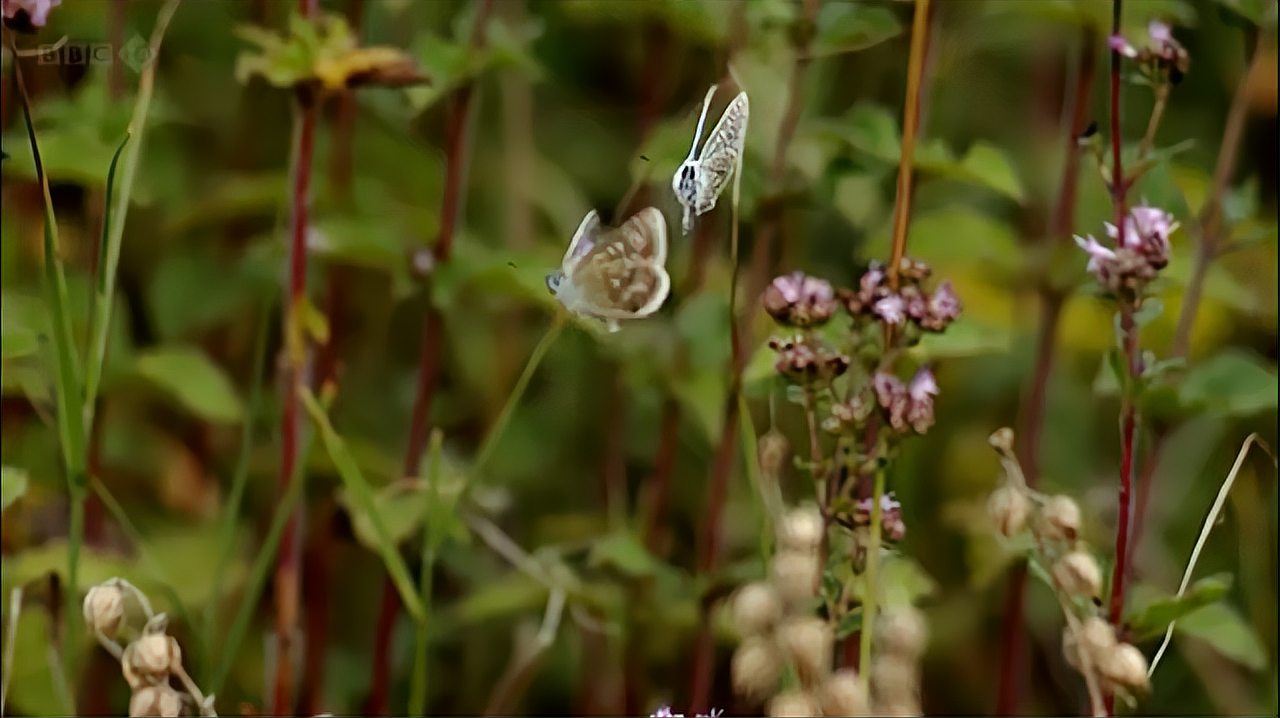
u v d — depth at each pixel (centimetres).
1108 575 96
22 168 102
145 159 108
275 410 109
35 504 106
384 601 105
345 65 99
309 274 110
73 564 98
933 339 100
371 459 105
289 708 101
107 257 97
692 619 104
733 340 98
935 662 109
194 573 104
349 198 107
